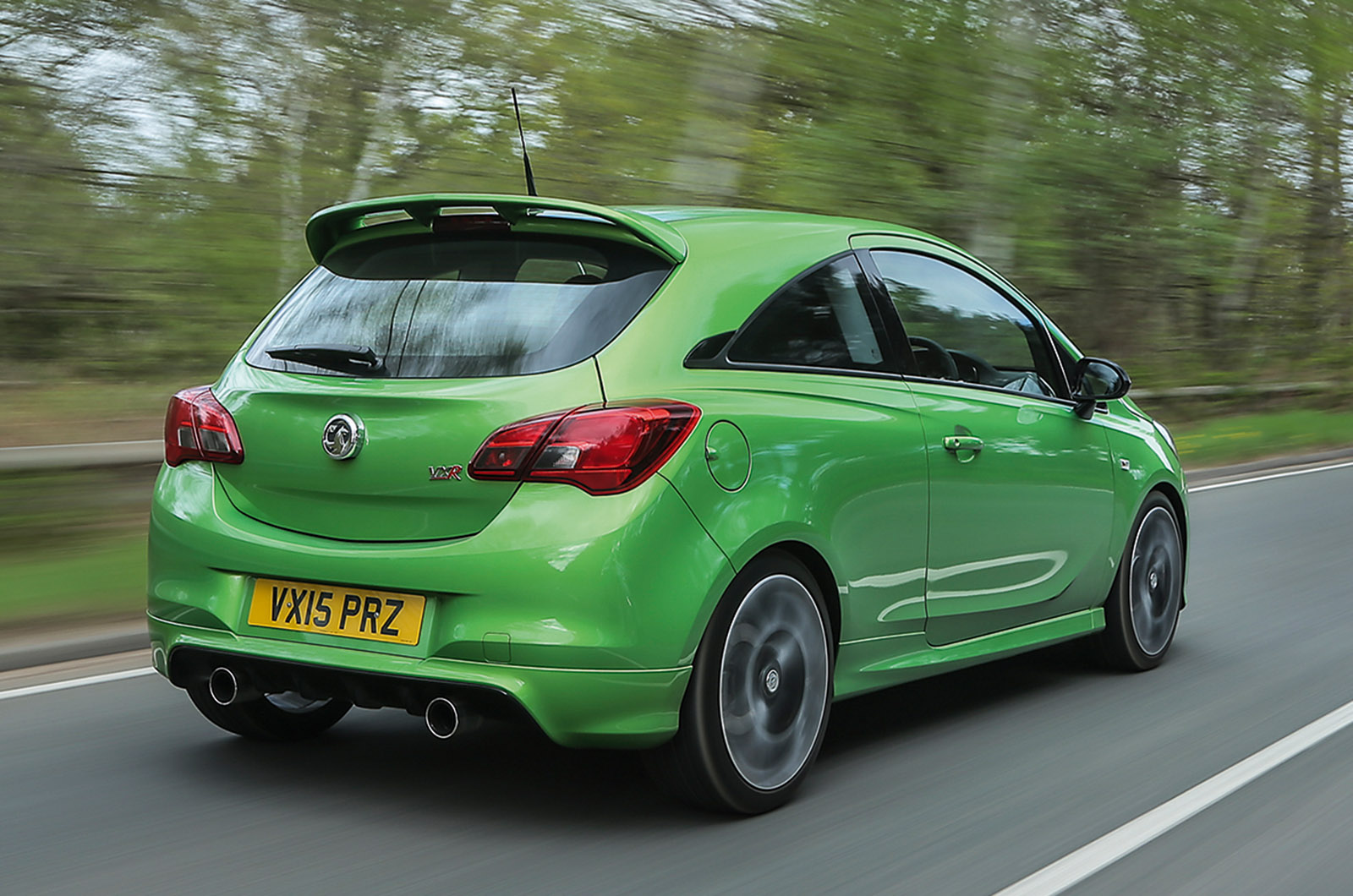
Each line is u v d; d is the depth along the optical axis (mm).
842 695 3916
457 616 3252
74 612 5879
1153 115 17484
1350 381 21172
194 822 3502
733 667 3473
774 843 3381
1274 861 3299
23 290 9227
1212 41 18016
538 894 3029
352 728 4434
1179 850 3371
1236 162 18688
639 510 3240
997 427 4473
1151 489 5426
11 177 9219
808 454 3668
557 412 3268
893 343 4188
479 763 4035
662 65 12727
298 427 3500
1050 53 15875
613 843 3365
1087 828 3527
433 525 3330
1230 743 4348
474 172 11406
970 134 14992
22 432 9195
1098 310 17125
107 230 9531
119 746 4219
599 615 3191
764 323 3740
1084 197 16406
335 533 3447
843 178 13875
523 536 3217
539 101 12008
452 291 3609
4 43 9242
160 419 9742
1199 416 18281
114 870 3172
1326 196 20125
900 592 4059
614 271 3570
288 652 3422
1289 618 6391
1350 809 3691
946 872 3193
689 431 3355
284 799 3695
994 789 3848
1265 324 19547
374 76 10805
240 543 3518
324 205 10492
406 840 3373
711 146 13039
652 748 3430
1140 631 5371
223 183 10062
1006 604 4586
